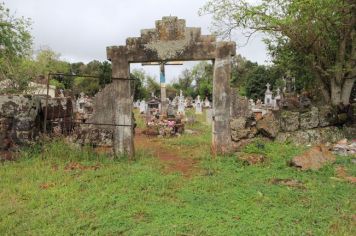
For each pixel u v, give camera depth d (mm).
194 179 7871
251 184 7426
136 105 39125
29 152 9289
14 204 6289
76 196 6664
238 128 9867
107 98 9781
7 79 16984
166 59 9586
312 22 11156
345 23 11266
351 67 11734
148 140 14414
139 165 9023
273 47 13547
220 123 9828
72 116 11172
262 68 45156
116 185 7277
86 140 9812
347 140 10859
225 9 12055
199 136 15102
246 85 45906
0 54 20906
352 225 5449
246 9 11578
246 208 6082
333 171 8227
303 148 9953
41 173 8008
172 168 8992
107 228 5320
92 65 53938
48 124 10195
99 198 6500
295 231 5215
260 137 10234
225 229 5273
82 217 5711
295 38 11594
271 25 11562
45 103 10109
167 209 6066
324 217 5711
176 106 29484
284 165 8703
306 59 12297
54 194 6703
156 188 7184
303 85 14703
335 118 11477
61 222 5500
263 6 11289
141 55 9602
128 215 5781
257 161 9094
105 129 9820
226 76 9695
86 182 7512
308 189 7102
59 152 9266
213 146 9914
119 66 9656
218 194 6848
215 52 9586
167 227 5348
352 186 7242
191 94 66375
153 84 65375
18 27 22047
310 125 10906
